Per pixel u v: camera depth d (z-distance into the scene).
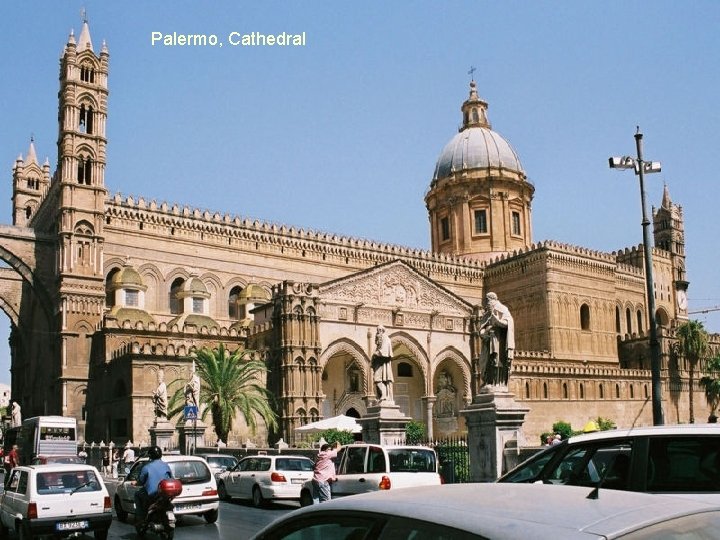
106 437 72.62
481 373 27.78
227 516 27.88
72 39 83.62
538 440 91.69
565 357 104.19
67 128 81.38
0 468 65.19
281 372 75.38
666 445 11.11
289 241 97.56
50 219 87.31
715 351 119.00
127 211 85.50
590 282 111.06
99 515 20.23
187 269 88.94
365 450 25.42
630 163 28.09
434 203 125.25
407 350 89.38
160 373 69.62
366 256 104.00
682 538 4.28
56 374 78.88
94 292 79.75
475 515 4.68
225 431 60.91
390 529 5.02
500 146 124.06
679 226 134.62
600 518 4.43
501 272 112.06
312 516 5.76
